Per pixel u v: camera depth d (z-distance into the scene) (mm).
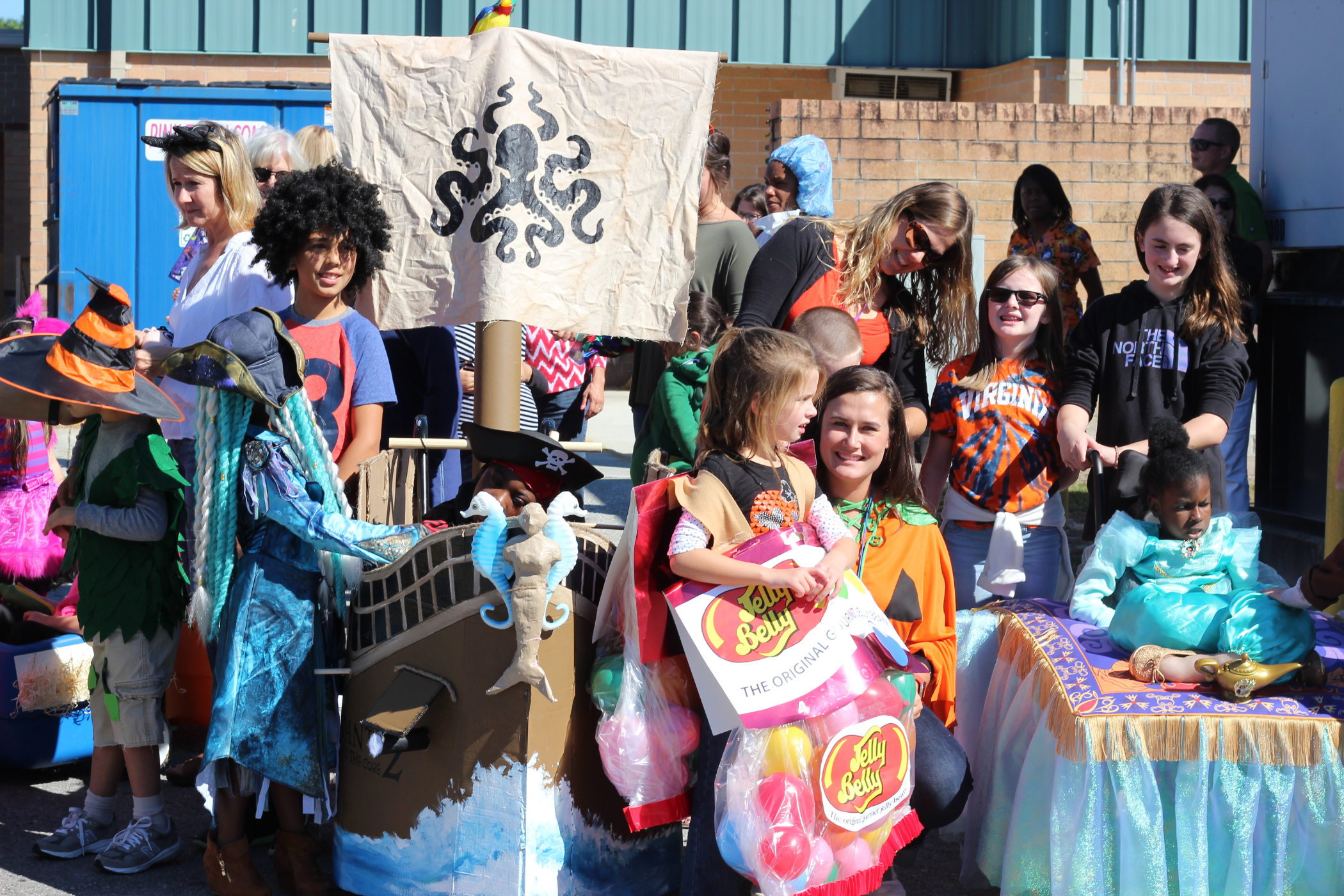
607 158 3961
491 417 3959
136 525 3449
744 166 13523
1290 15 6062
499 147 3836
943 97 13375
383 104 3922
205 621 3264
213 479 3217
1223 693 3082
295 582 3240
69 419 3584
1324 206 5840
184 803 3967
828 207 5871
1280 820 3055
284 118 9625
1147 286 4148
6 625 4344
